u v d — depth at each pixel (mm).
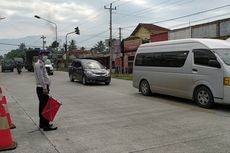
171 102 11852
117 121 8477
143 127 7684
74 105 11500
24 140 6758
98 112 9938
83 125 8055
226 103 9680
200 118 8656
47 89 7719
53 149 6078
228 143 6184
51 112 7625
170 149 5871
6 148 6090
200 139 6492
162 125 7867
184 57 11383
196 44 10938
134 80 14875
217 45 10500
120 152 5777
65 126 7980
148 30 54406
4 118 6180
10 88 18859
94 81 20062
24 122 8664
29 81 24547
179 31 31188
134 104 11508
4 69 47625
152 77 13398
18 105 11812
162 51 12766
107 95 14461
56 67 58875
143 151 5797
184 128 7492
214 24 26312
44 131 7504
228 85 9547
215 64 9938
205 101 10391
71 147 6168
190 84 11047
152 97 13445
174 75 11906
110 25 38938
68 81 23922
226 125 7734
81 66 21328
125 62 40844
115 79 26250
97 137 6844
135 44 40438
